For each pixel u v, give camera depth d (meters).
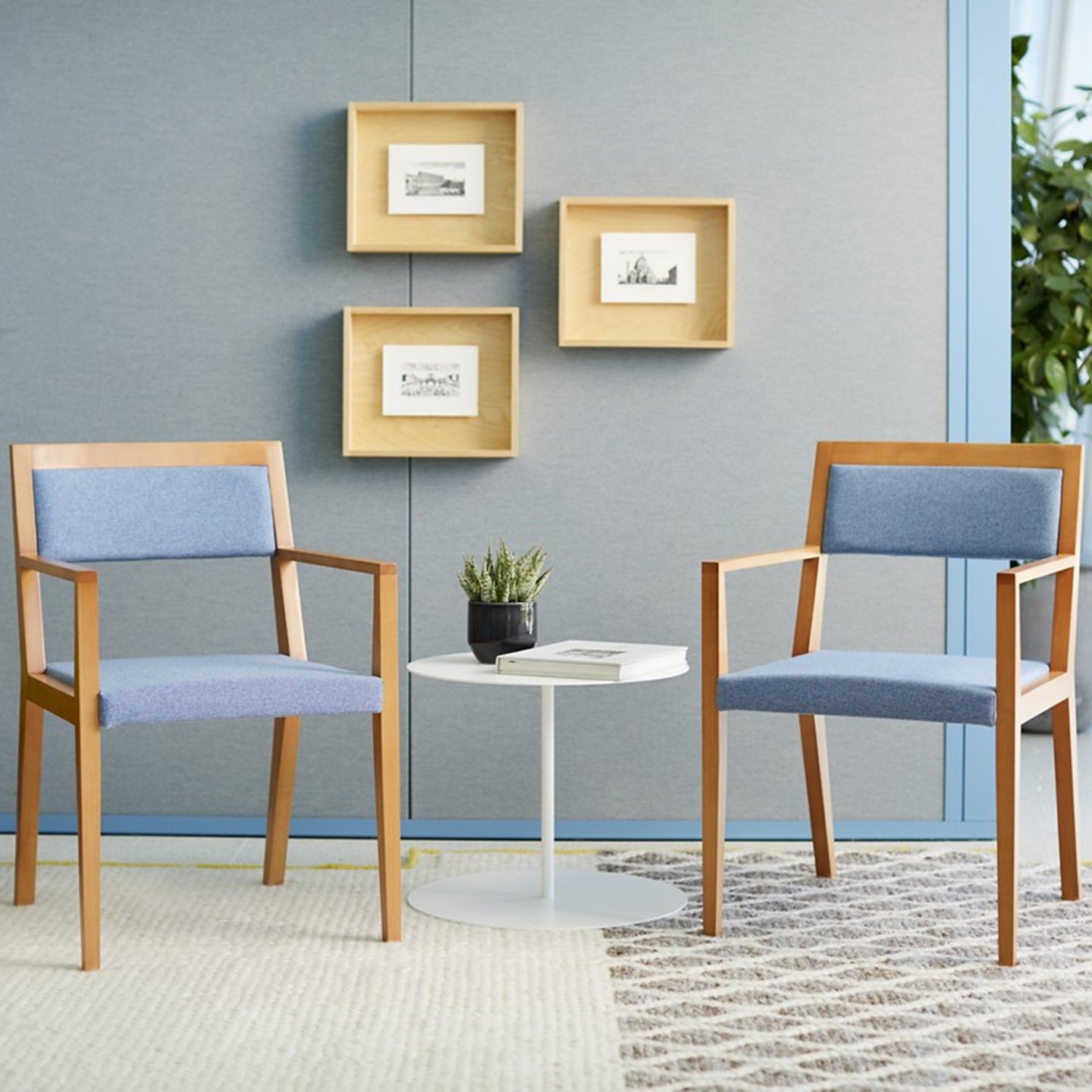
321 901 2.64
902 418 3.13
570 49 3.12
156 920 2.51
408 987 2.14
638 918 2.49
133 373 3.13
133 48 3.12
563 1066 1.83
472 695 3.15
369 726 3.15
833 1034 1.95
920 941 2.38
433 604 3.14
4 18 3.12
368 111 3.09
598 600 3.14
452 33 3.12
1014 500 2.65
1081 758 4.19
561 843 3.13
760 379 3.13
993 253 3.12
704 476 3.13
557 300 3.13
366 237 3.12
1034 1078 1.80
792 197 3.12
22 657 2.56
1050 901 2.62
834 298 3.12
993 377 3.12
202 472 2.72
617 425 3.13
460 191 3.11
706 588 2.44
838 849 3.04
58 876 2.81
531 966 2.24
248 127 3.12
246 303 3.13
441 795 3.15
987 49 3.11
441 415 3.12
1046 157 4.44
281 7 3.12
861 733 3.15
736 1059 1.86
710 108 3.12
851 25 3.11
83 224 3.12
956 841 3.15
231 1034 1.94
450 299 3.13
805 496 3.13
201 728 3.16
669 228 3.11
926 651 3.14
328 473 3.14
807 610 2.77
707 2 3.11
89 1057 1.86
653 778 3.15
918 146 3.12
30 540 2.57
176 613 3.14
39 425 3.13
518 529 3.14
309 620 3.14
